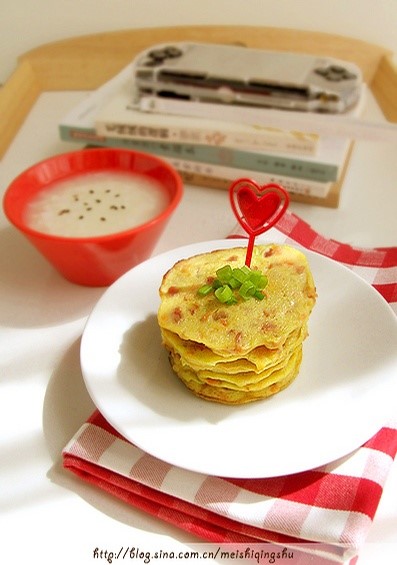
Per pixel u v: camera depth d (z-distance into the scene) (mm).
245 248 407
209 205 540
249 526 321
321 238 478
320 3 691
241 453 333
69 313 450
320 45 694
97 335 392
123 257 444
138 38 715
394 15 688
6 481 353
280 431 345
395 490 344
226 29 711
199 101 558
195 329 355
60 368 411
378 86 669
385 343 381
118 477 341
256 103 548
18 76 682
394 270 449
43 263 493
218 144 529
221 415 356
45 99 698
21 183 474
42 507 342
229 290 363
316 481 332
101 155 506
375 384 362
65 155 499
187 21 725
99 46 717
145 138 546
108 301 412
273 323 355
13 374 409
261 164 527
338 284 419
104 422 363
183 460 328
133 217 462
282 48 702
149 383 371
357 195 545
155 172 497
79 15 726
